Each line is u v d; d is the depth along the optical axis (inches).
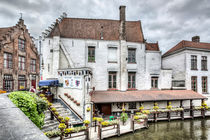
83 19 738.2
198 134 486.9
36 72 1021.8
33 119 215.5
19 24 873.5
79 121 448.1
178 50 820.0
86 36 671.8
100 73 652.7
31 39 983.6
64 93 513.7
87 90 475.5
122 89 649.0
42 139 63.1
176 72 846.5
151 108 682.2
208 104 808.3
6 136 64.1
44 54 605.3
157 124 576.4
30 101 213.6
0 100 154.9
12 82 807.7
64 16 773.3
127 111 635.5
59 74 548.1
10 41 799.7
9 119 91.0
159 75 722.8
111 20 759.7
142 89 700.0
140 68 701.9
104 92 621.0
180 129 528.4
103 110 600.7
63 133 332.2
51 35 631.2
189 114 696.4
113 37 692.1
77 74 490.0
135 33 745.6
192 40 962.1
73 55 635.5
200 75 805.9
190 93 709.9
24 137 64.1
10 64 802.8
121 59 657.0
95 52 653.9
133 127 481.4
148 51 716.7
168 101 689.6
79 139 374.3
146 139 441.1
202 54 816.3
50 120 389.7
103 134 430.6
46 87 549.3
